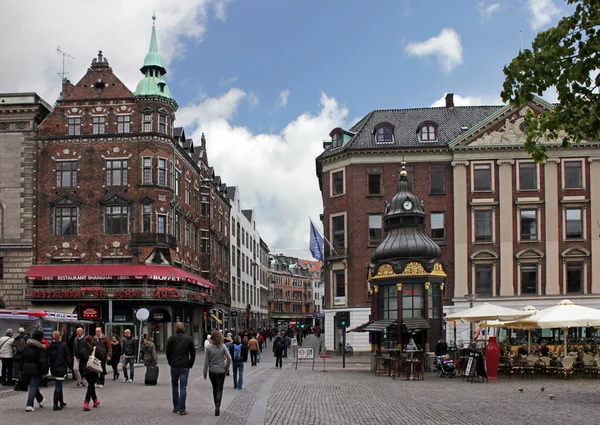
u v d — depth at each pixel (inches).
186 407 746.8
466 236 2222.0
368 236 2262.6
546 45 624.1
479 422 642.8
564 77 612.4
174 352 687.1
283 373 1364.4
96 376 725.3
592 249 2185.0
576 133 670.5
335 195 2342.5
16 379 946.7
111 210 2112.5
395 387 1032.8
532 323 1315.2
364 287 2242.9
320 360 1937.7
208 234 2711.6
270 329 3791.8
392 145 2285.9
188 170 2455.7
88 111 2144.4
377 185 2282.2
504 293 2188.7
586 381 1133.7
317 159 2397.9
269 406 776.3
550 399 847.1
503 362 1259.8
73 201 2111.2
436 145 2260.1
